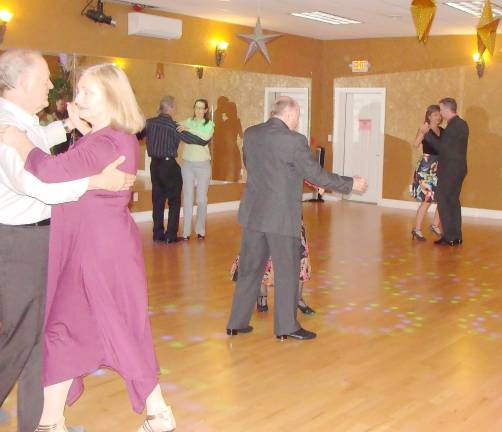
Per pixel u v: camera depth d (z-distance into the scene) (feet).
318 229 28.99
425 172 26.04
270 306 16.78
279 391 11.53
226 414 10.59
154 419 8.34
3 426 9.91
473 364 12.98
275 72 36.19
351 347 13.87
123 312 7.98
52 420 8.16
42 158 7.35
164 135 24.53
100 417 10.37
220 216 32.42
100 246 7.79
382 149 37.22
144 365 8.06
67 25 26.21
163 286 18.66
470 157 34.40
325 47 38.75
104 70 7.81
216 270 20.71
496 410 10.85
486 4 14.42
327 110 39.09
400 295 18.13
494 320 15.94
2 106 8.11
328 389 11.65
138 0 27.43
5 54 8.13
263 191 13.35
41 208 8.16
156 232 25.57
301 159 12.87
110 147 7.63
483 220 32.89
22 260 8.14
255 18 31.30
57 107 25.71
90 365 8.07
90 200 7.77
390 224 30.55
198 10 29.43
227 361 12.95
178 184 25.08
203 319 15.64
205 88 32.42
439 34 34.55
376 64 37.14
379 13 28.76
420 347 13.94
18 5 24.63
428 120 25.62
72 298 7.91
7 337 8.34
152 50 29.68
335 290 18.57
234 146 34.58
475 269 21.50
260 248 13.80
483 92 33.78
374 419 10.46
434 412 10.75
